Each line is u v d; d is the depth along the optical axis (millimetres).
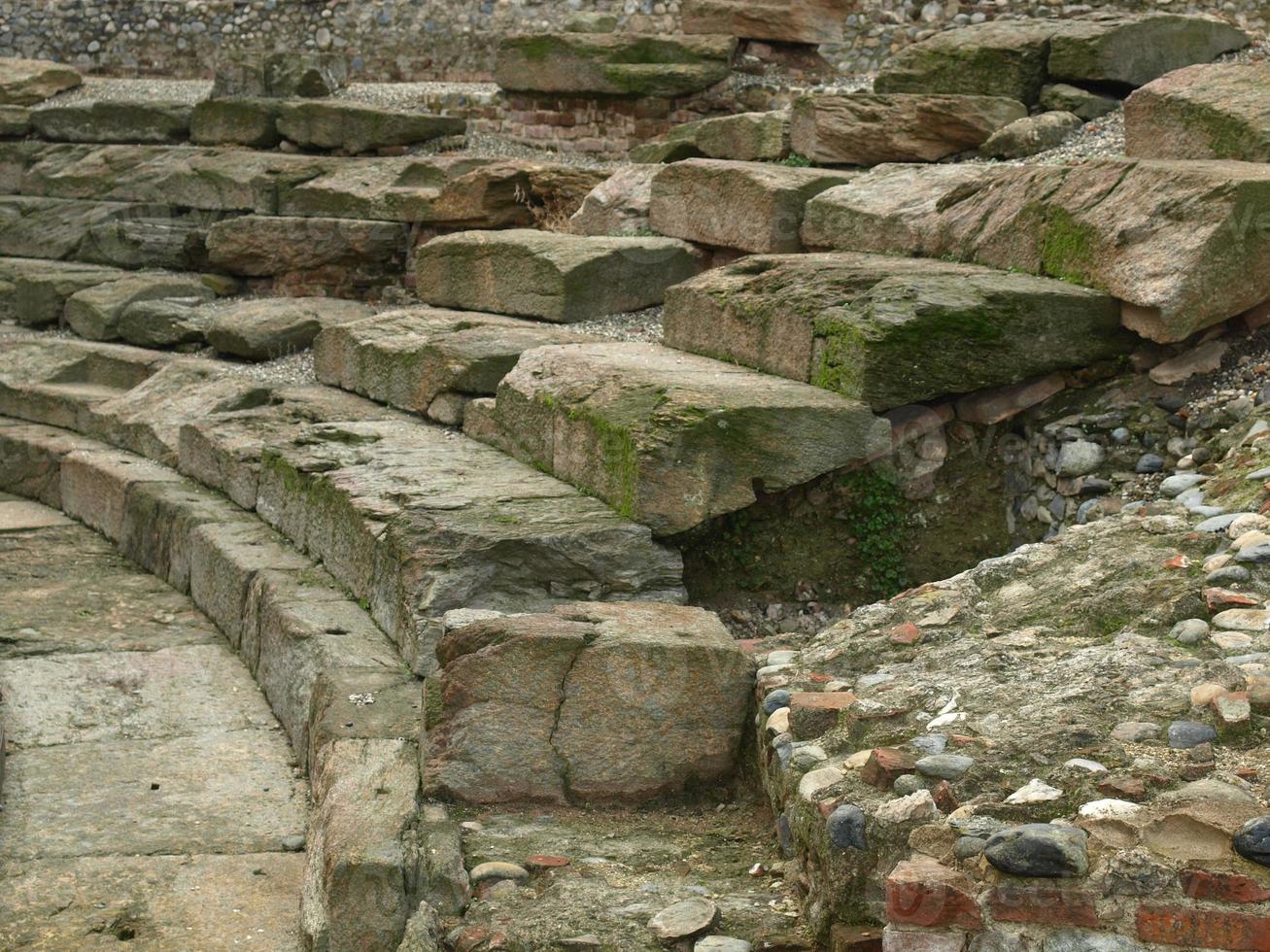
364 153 12422
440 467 6484
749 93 11000
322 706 5000
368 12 14602
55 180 13789
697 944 3275
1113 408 5504
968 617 4258
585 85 11453
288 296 11148
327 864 3828
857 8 10812
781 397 5578
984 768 3266
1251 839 2824
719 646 4324
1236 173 5445
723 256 8453
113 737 5715
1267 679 3396
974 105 8430
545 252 8281
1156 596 4008
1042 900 2865
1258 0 9445
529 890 3693
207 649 6738
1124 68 8523
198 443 8242
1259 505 4402
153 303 10930
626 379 6016
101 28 16422
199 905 4316
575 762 4273
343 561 6230
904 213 7129
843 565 5645
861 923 3180
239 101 13086
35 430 9984
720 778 4336
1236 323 5582
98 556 8312
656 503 5402
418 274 9266
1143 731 3307
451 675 4285
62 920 4211
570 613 4594
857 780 3418
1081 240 5793
